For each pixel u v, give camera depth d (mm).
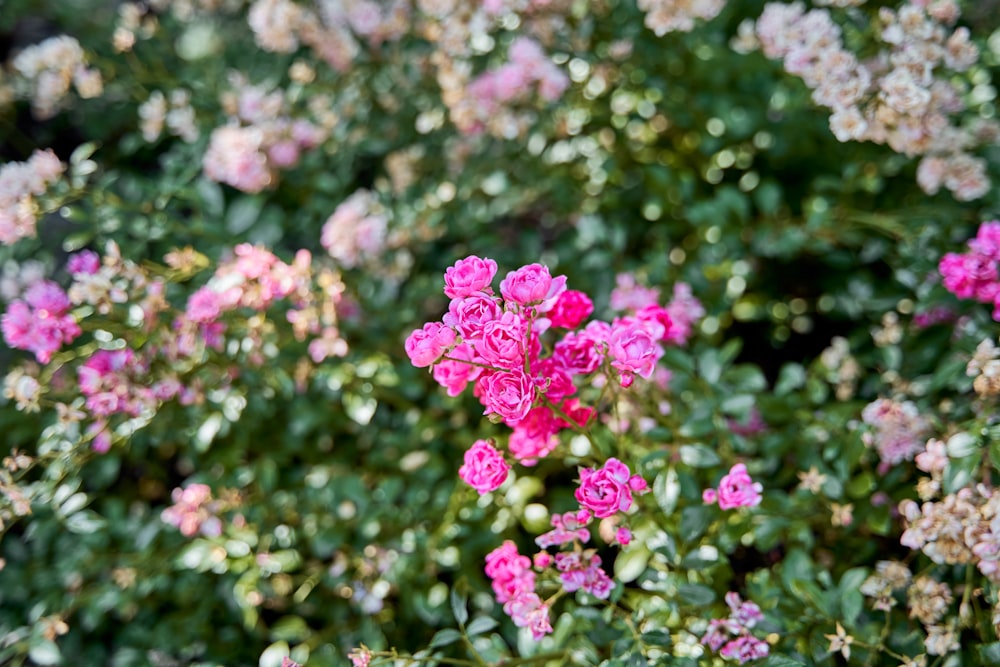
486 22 1000
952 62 838
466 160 1130
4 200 874
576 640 776
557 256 1087
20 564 992
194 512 906
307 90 1098
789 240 1006
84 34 1449
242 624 959
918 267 883
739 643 737
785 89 1048
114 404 839
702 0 930
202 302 854
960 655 751
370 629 885
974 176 895
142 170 1381
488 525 900
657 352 726
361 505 930
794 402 889
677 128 1129
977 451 735
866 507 829
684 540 761
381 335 1024
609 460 709
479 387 736
